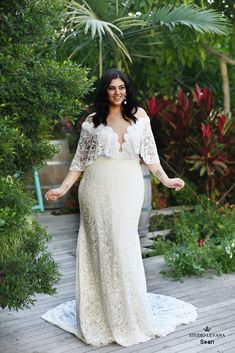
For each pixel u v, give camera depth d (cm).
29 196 247
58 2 251
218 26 511
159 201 592
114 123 272
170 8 520
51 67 241
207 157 559
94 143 271
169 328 283
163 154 612
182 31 584
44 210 660
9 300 235
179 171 615
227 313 310
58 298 343
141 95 670
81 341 274
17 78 234
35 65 240
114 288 268
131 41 554
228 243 405
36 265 255
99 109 272
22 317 309
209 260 393
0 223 205
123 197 267
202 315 307
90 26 491
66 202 644
